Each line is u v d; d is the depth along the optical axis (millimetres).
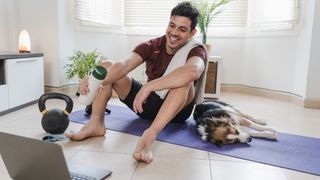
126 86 1661
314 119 2098
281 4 2736
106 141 1487
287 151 1415
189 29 1516
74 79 2844
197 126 1644
